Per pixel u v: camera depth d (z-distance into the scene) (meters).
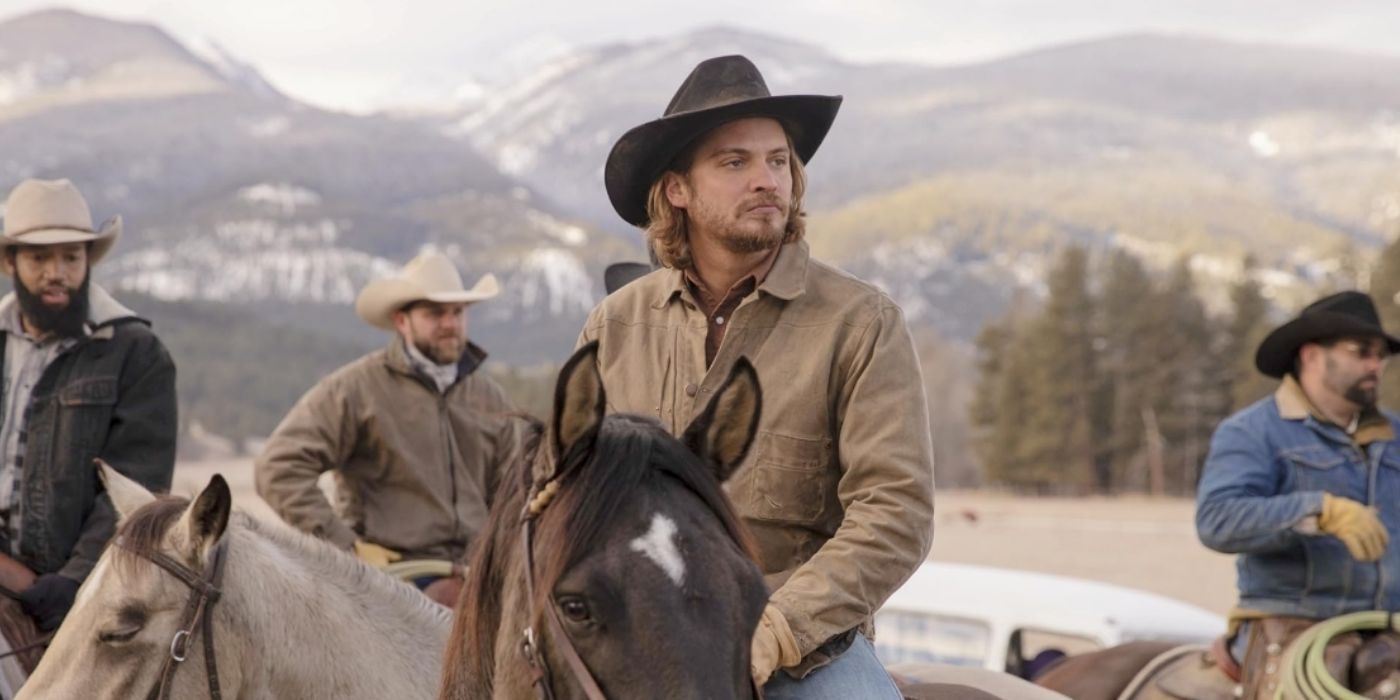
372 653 4.62
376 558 7.79
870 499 3.55
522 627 2.99
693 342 3.77
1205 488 6.42
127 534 4.37
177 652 4.26
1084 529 49.31
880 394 3.63
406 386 8.01
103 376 6.15
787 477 3.68
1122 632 9.12
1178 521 55.53
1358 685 6.04
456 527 7.98
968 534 46.34
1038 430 93.94
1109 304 96.00
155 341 6.35
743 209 3.63
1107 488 94.94
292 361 171.00
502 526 3.23
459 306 8.08
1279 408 6.50
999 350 102.81
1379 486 6.36
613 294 3.99
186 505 4.51
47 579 5.79
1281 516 6.05
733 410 3.21
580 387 2.99
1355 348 6.29
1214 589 28.20
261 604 4.43
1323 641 6.09
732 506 3.10
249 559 4.46
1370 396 6.36
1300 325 6.35
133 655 4.23
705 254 3.77
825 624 3.39
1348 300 6.43
